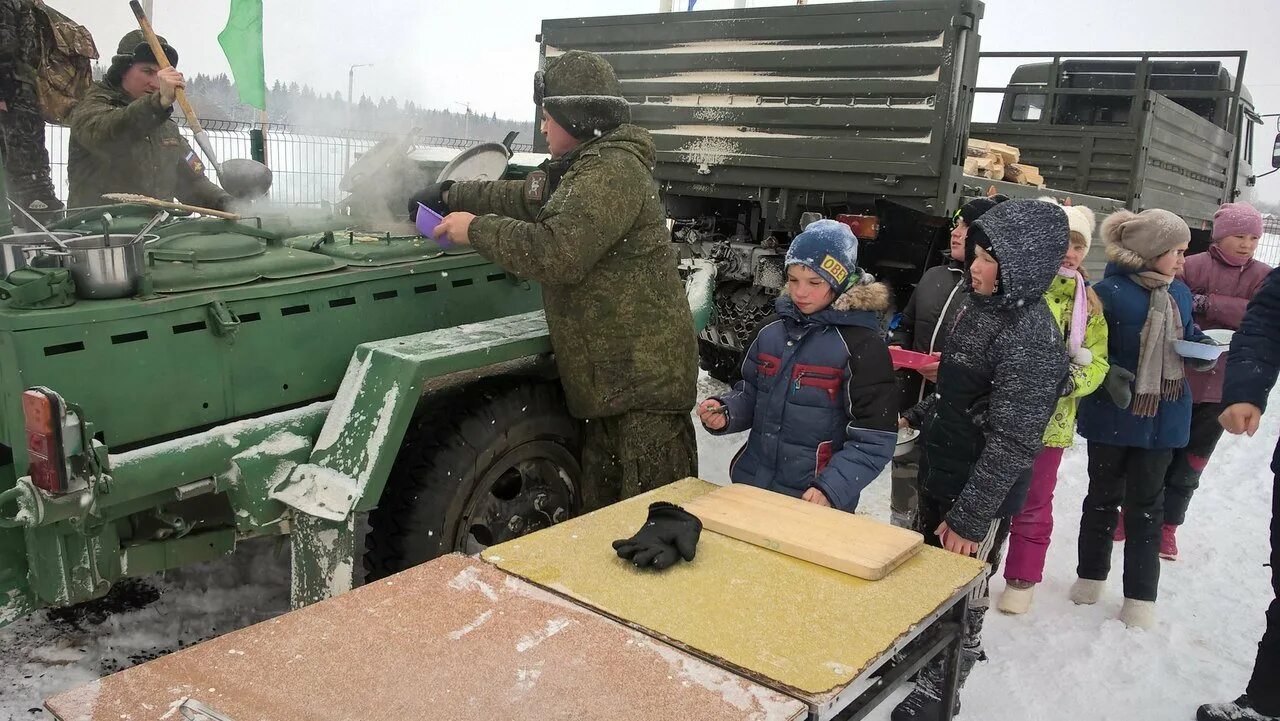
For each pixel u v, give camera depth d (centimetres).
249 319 240
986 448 228
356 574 262
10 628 279
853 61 459
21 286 203
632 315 273
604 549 176
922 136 439
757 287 514
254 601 303
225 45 430
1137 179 655
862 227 461
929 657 176
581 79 273
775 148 488
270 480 227
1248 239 403
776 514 195
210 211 275
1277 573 247
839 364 241
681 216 563
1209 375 353
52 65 434
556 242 249
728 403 260
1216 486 484
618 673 129
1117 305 308
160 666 126
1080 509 438
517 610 148
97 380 209
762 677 130
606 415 278
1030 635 309
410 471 257
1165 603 339
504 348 264
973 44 429
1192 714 265
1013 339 225
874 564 168
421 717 116
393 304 278
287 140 498
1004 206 228
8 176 417
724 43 512
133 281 219
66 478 184
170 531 225
